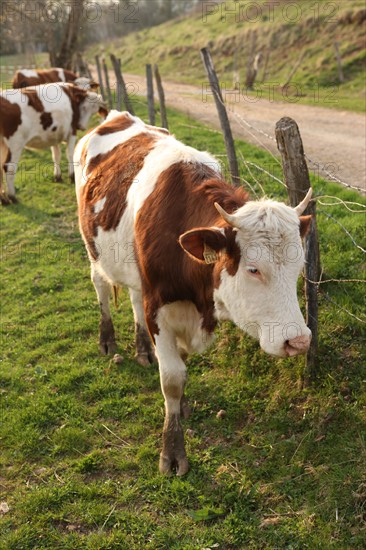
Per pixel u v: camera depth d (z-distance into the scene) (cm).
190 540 338
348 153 1120
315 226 436
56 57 2136
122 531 350
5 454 421
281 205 311
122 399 471
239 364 488
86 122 1106
